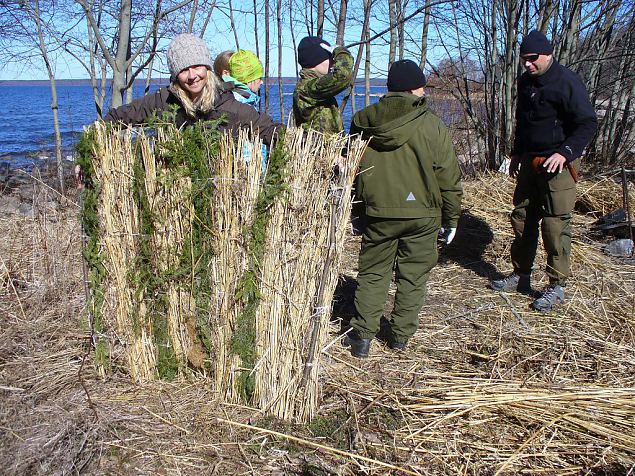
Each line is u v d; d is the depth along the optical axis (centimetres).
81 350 337
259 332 288
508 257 546
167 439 270
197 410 292
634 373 342
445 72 928
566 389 322
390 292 461
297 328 283
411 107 317
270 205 274
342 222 282
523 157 439
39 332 352
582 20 839
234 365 295
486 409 303
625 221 584
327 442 278
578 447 276
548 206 421
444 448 276
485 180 704
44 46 714
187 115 302
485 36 858
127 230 296
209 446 267
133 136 298
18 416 266
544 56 398
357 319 352
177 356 313
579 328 404
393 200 331
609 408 303
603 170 810
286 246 279
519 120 435
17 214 584
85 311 365
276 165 270
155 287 303
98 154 291
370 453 270
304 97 395
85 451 255
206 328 301
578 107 394
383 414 299
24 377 307
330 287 286
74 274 421
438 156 323
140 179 290
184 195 288
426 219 335
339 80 375
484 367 353
